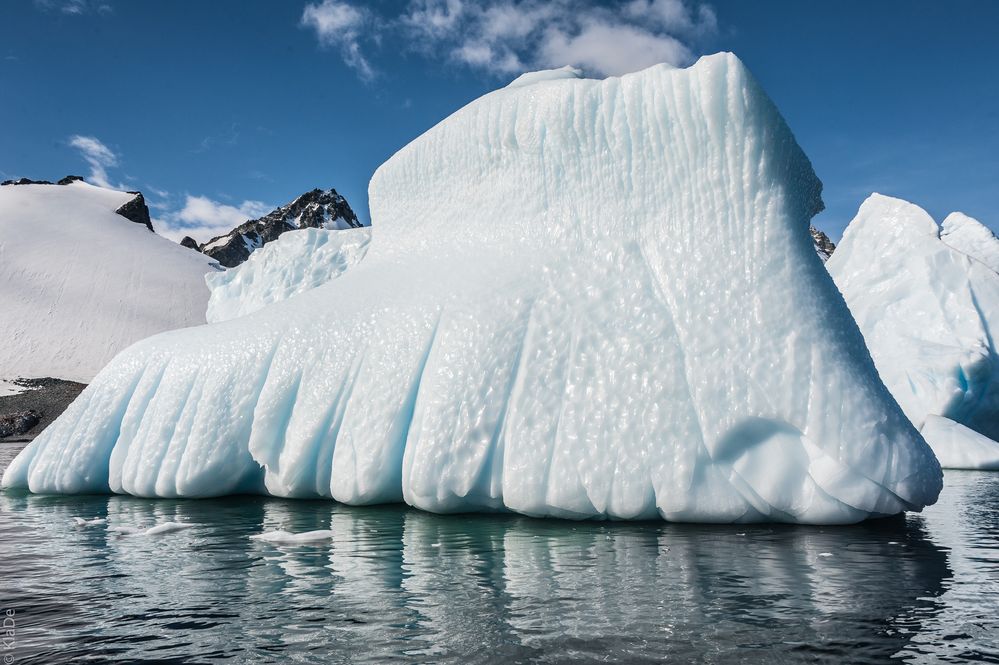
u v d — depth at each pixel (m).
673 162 5.27
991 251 19.89
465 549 3.73
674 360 4.67
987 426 13.92
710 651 2.08
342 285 6.91
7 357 42.69
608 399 4.68
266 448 5.80
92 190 75.69
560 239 5.67
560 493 4.53
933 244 15.24
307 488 5.82
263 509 5.54
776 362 4.46
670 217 5.24
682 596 2.71
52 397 34.94
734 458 4.41
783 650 2.09
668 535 4.05
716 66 5.01
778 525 4.36
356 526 4.57
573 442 4.61
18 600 2.79
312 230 16.72
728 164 5.05
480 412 4.89
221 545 4.00
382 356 5.62
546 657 2.04
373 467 5.27
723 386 4.49
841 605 2.56
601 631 2.28
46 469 6.96
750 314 4.66
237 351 6.38
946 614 2.44
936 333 14.11
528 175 6.08
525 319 5.20
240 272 18.19
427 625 2.38
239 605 2.68
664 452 4.43
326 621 2.45
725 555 3.47
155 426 6.46
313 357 5.95
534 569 3.21
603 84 5.67
